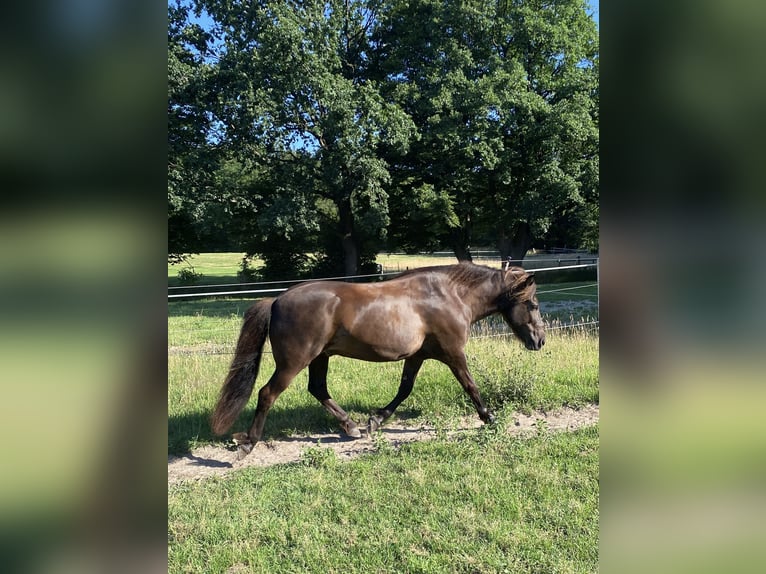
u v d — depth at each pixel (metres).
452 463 3.99
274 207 17.44
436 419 4.90
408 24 19.67
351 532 3.06
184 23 18.16
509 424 4.83
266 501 3.46
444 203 18.83
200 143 17.47
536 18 18.33
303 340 4.32
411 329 4.56
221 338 10.18
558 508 3.27
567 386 5.92
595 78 18.64
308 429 5.00
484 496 3.44
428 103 17.84
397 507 3.34
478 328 9.53
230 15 16.50
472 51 19.02
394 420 5.27
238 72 15.85
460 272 4.88
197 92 16.23
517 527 3.05
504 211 20.52
